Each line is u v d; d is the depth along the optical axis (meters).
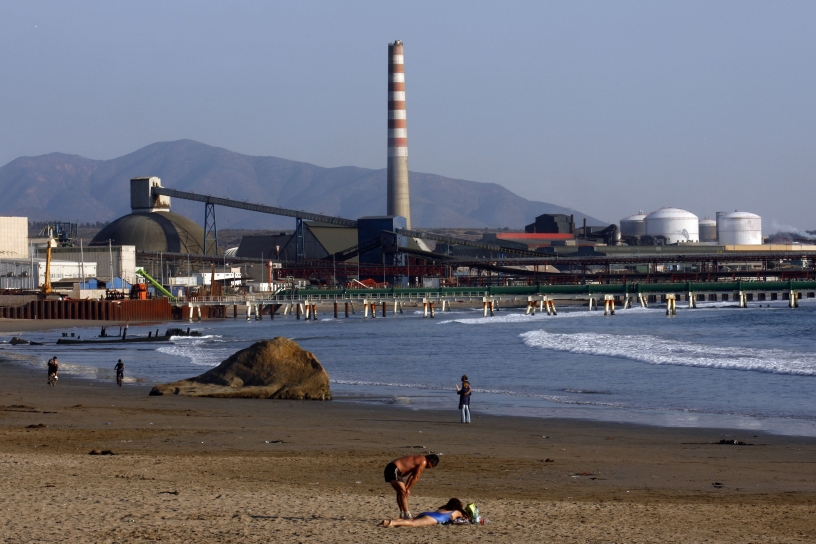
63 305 173.00
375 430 37.59
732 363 69.25
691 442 34.94
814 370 63.09
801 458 30.59
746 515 19.75
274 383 51.59
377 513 18.98
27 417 40.19
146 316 182.38
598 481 25.30
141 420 39.66
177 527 17.20
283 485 22.91
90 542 15.91
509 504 20.69
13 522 17.41
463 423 40.72
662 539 17.14
